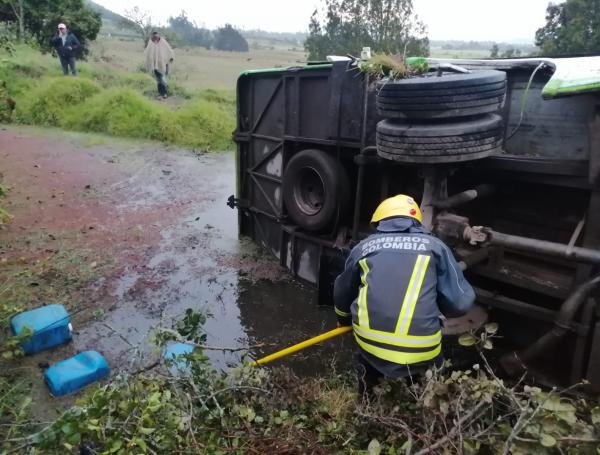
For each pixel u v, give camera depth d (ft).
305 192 18.43
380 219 10.24
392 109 11.71
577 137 11.52
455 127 11.06
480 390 8.10
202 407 8.75
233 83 74.90
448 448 7.84
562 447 7.45
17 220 24.22
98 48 99.71
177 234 23.54
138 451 7.64
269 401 9.77
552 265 13.19
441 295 9.64
